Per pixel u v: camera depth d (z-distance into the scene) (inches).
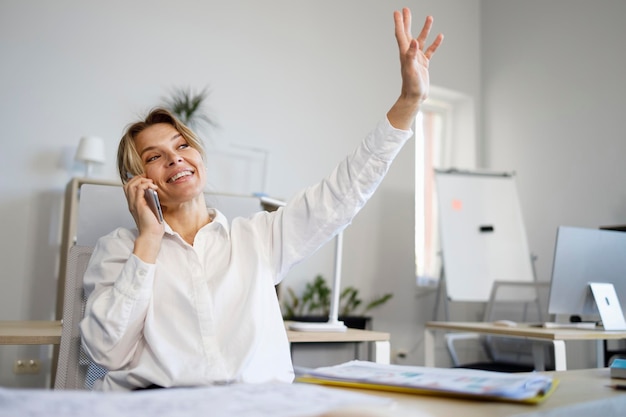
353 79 166.6
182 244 42.9
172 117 49.0
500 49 183.6
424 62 41.3
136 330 38.7
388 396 24.3
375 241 162.7
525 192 169.3
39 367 119.6
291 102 155.3
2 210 119.8
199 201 48.3
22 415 17.0
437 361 167.0
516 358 127.1
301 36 159.5
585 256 89.3
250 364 39.8
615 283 92.1
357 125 165.3
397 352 160.7
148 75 136.5
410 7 178.4
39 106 124.9
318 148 157.8
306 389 23.2
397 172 169.8
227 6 148.9
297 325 76.6
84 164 127.6
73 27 129.8
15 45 124.0
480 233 155.0
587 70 154.6
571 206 154.9
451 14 186.1
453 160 190.4
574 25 159.6
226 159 143.6
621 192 142.5
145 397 20.7
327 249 154.1
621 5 147.2
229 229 46.8
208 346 39.4
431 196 184.7
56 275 122.8
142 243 38.7
